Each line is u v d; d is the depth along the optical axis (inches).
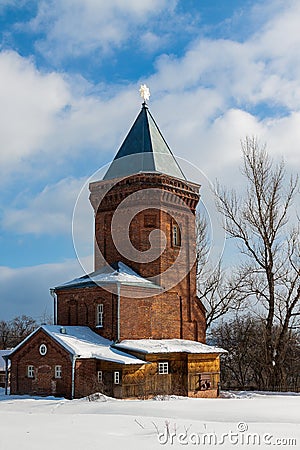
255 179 1579.7
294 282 1542.8
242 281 1630.2
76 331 1256.8
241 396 1298.0
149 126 1419.8
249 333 1718.8
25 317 3294.8
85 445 377.7
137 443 389.7
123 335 1248.2
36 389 1202.6
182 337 1366.9
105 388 1146.7
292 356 1675.7
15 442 388.8
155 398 1109.7
